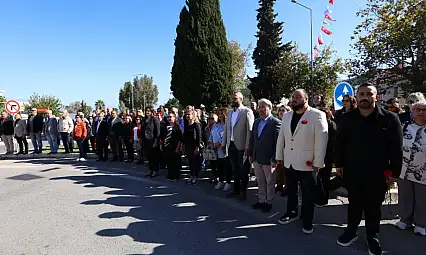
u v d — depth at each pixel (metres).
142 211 4.91
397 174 3.28
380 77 13.49
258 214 4.72
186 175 7.94
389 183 3.35
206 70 13.16
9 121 12.08
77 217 4.61
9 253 3.38
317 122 3.83
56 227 4.18
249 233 3.95
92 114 12.95
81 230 4.07
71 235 3.89
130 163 10.02
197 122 6.99
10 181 7.30
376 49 12.80
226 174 6.26
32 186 6.74
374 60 13.02
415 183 3.81
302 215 4.44
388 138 3.30
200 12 13.11
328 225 4.17
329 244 3.57
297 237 3.79
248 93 33.72
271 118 4.78
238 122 5.51
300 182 4.03
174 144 7.25
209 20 13.25
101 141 10.43
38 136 12.05
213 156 6.62
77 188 6.54
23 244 3.61
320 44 17.36
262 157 4.76
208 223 4.34
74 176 7.91
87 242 3.67
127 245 3.58
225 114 6.46
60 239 3.76
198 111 8.46
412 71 12.08
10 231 4.04
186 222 4.39
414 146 3.80
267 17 27.84
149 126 7.69
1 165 9.89
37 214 4.76
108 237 3.82
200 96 13.26
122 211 4.91
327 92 23.42
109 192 6.19
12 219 4.52
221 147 6.30
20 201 5.51
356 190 3.45
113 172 8.48
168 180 7.34
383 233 3.85
